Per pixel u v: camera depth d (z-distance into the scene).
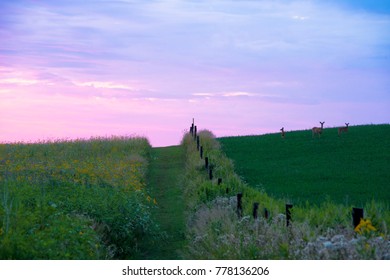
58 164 25.33
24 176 19.31
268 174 28.17
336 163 30.77
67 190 16.69
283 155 34.91
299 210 13.98
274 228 11.98
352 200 20.58
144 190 22.08
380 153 33.53
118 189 17.92
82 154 31.50
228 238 12.12
